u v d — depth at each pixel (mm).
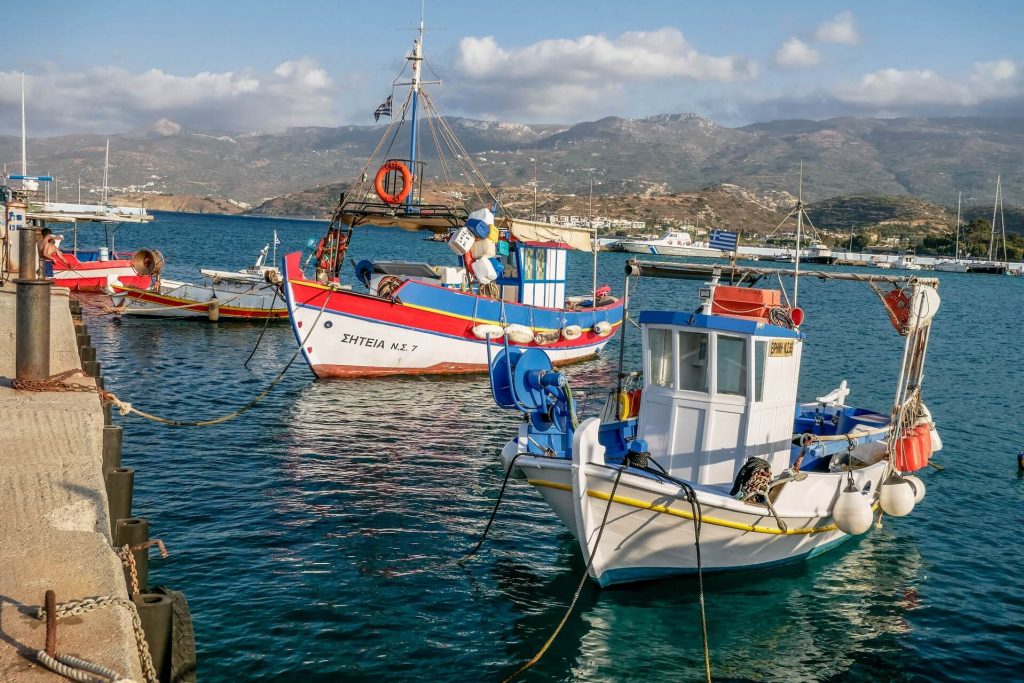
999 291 111500
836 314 62812
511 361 13977
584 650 10555
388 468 17656
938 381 33031
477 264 27047
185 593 11258
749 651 10758
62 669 4121
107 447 8828
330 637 10375
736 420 12773
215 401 23125
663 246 146375
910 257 174125
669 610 11742
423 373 28016
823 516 12812
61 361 12297
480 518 14898
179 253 89125
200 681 9172
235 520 14062
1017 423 25219
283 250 104688
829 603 12211
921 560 13969
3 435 8039
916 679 10273
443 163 32250
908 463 14188
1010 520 16078
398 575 12305
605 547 11688
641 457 11703
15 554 5426
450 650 10312
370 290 29328
